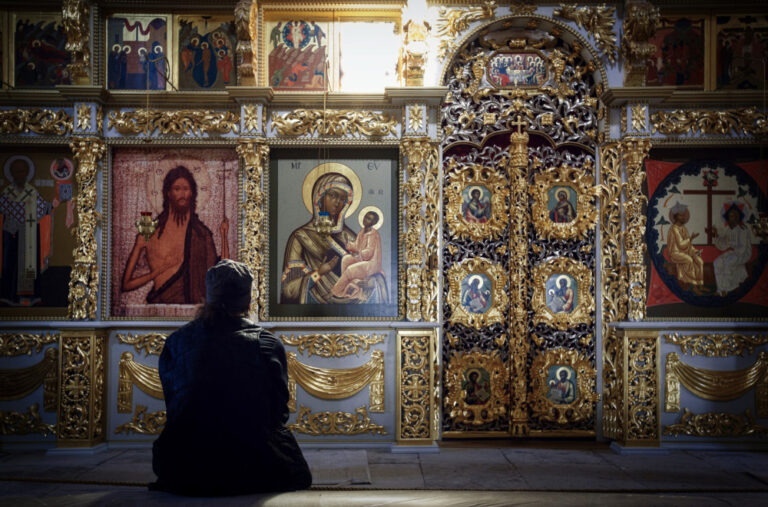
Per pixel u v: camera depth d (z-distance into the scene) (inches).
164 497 99.8
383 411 235.0
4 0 241.3
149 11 244.2
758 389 238.1
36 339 234.4
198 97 239.0
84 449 225.0
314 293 240.7
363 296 241.0
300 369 235.1
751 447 235.6
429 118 241.4
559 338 247.4
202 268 241.1
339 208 242.5
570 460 215.5
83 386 228.2
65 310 238.1
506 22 247.4
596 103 248.8
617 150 243.3
